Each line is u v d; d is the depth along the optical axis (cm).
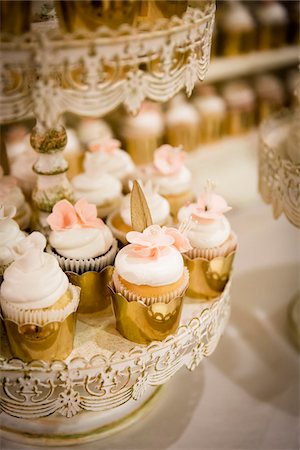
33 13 61
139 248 61
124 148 116
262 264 95
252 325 83
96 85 52
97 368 57
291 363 77
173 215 78
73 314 60
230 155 131
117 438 67
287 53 131
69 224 65
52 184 69
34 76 51
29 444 65
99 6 53
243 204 115
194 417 70
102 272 65
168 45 54
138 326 61
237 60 125
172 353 60
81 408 59
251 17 124
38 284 57
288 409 71
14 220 70
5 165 92
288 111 91
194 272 67
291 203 71
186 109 120
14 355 61
